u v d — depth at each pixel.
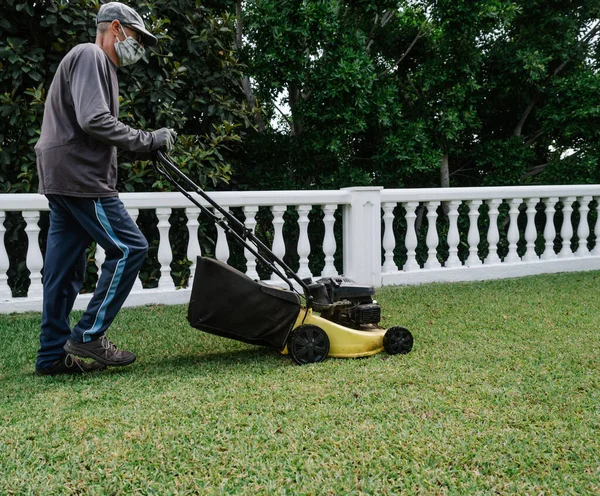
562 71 10.52
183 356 3.83
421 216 9.49
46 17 6.00
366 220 6.18
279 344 3.57
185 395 2.96
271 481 2.09
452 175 10.85
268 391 3.01
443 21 8.75
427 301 5.51
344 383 3.13
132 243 3.37
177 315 5.08
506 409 2.73
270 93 8.72
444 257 9.74
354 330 3.73
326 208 6.25
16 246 6.47
